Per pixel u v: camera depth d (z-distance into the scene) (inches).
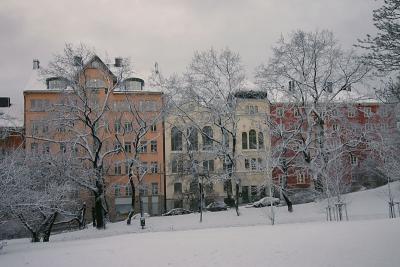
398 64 579.8
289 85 1872.5
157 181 2726.4
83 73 1692.9
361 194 1905.8
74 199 1624.0
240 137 2630.4
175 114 1915.6
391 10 568.1
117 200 2628.0
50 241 1429.6
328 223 1055.6
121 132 1983.3
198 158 1972.2
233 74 1886.1
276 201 2069.4
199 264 598.9
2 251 1099.3
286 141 1788.9
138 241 922.7
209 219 1744.6
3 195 1036.5
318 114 1834.4
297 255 603.5
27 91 2684.5
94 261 698.2
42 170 1459.2
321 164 1656.0
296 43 1843.0
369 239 677.9
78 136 1676.9
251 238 813.2
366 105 2361.0
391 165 1615.4
